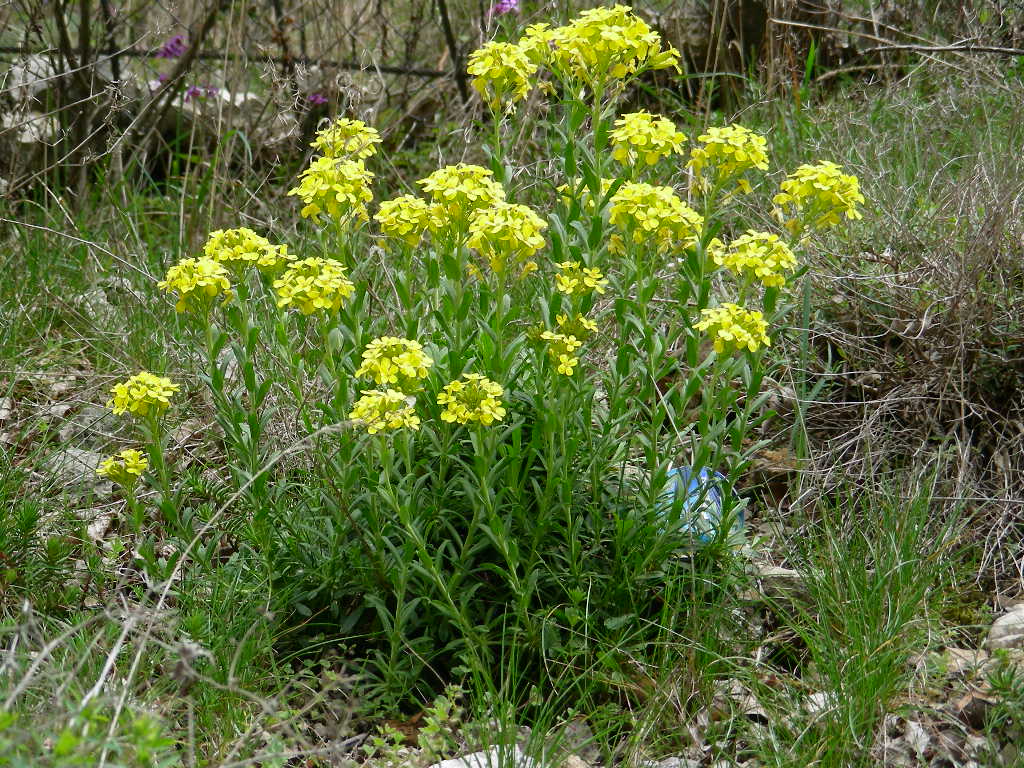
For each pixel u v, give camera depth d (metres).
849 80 6.51
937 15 6.63
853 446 3.97
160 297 4.97
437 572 2.91
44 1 6.79
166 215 6.19
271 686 3.04
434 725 2.76
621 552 3.12
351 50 7.16
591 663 3.07
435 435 3.07
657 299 4.32
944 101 5.74
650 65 3.15
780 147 5.52
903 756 2.74
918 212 4.52
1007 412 3.86
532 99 5.04
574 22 3.03
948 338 3.90
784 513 3.82
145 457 3.08
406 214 2.96
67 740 1.87
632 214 2.92
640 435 3.13
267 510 3.07
